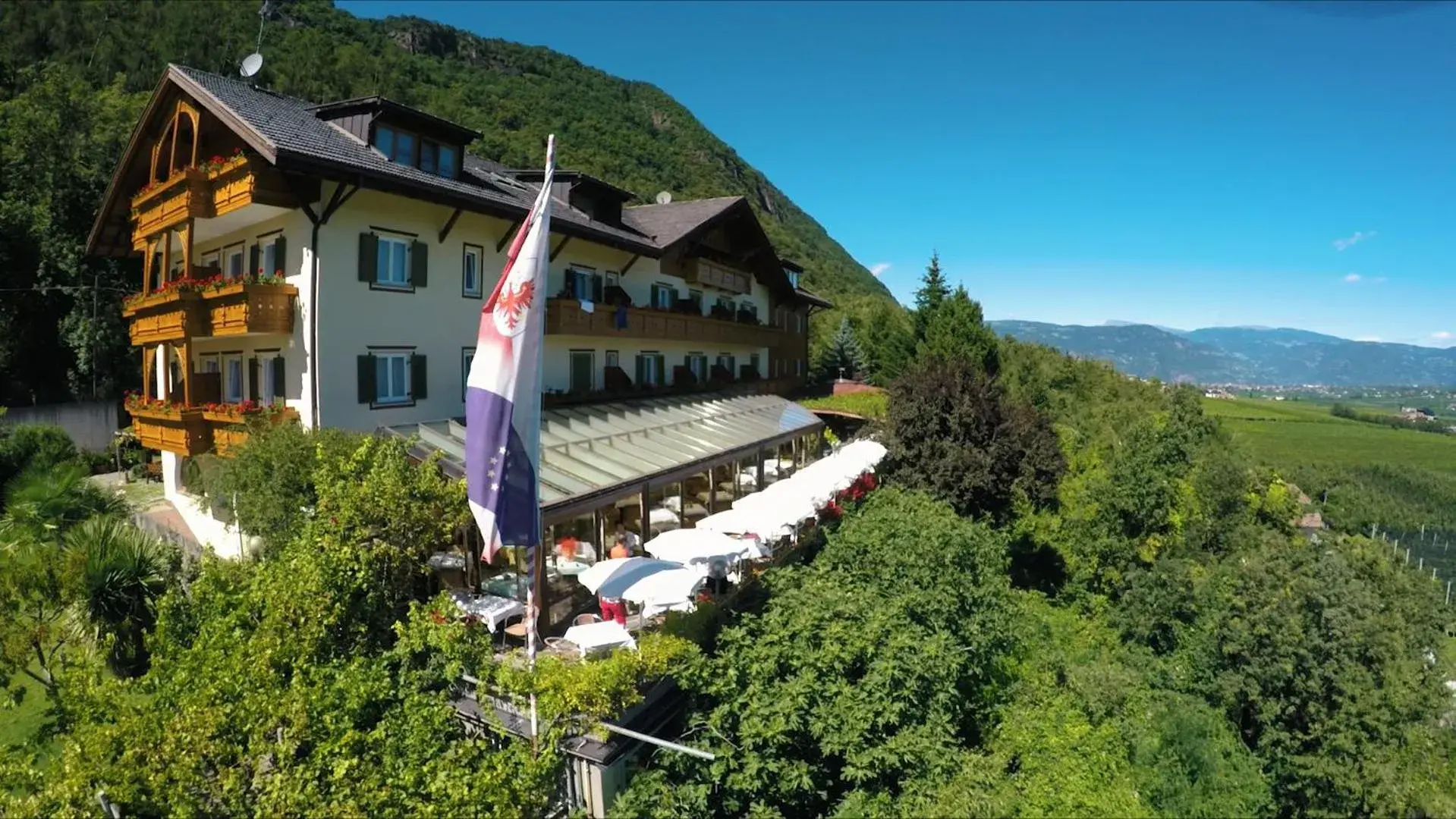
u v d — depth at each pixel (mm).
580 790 11031
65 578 13539
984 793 12055
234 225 20266
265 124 16812
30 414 31734
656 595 12398
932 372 26312
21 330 34312
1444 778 14938
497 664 11680
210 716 8258
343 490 12578
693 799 10727
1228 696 17297
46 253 34406
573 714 10812
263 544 14852
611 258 27984
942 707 13711
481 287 22062
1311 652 16234
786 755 11625
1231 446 39875
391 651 10969
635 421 24016
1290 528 29172
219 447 18734
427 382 20297
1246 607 18234
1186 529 26734
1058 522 28109
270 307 17734
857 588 15578
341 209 17984
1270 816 15141
